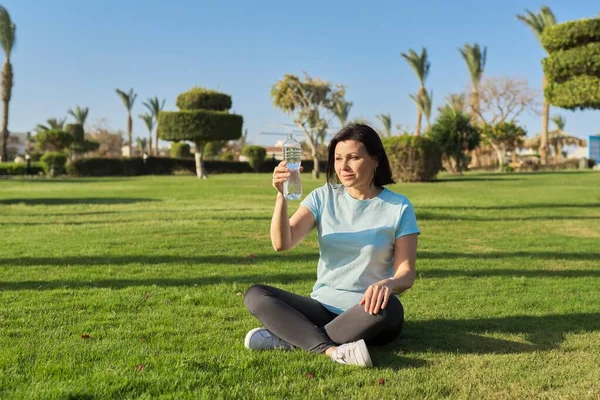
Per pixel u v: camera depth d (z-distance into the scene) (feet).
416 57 150.92
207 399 7.73
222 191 64.34
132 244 23.84
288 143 9.86
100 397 7.77
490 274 18.37
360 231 10.18
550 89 59.11
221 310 13.09
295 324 9.86
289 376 8.72
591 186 68.69
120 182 90.79
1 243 23.80
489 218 35.42
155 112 222.69
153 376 8.54
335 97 112.68
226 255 21.34
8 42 135.33
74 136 183.73
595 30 55.26
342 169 10.15
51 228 29.37
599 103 55.93
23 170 127.13
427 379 8.75
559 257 21.95
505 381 8.73
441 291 15.61
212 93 115.24
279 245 9.98
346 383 8.46
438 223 32.96
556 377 8.94
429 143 84.64
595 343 10.83
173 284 16.17
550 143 190.29
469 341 10.87
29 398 7.61
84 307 13.30
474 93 157.38
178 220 33.32
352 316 9.56
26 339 10.59
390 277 10.34
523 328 11.89
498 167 152.97
